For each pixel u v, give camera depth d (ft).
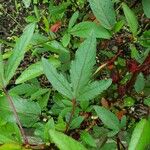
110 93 1.35
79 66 0.78
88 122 1.22
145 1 1.12
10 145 0.65
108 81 0.80
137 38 1.16
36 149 0.72
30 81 1.53
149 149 0.67
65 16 1.73
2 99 0.86
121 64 1.37
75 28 1.09
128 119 1.39
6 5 3.92
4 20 3.85
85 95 0.79
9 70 0.78
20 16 3.83
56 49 1.24
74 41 1.49
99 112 0.99
